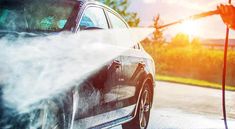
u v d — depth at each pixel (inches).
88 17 179.8
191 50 1610.5
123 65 199.3
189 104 458.6
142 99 238.4
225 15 115.6
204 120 343.9
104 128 184.1
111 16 206.2
